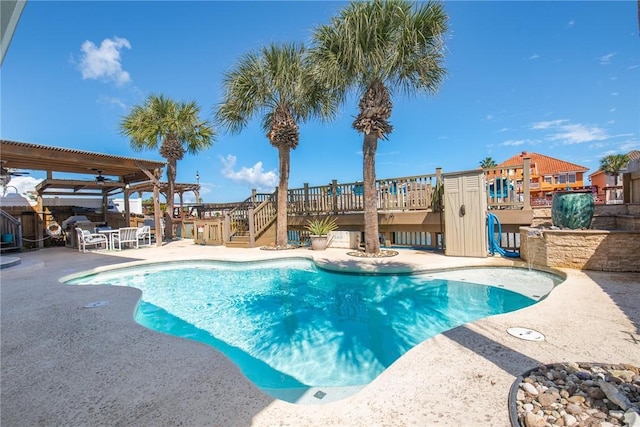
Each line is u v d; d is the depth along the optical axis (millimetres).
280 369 2961
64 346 2723
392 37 6785
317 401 2359
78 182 11609
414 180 8391
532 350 2396
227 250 9516
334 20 6898
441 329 3852
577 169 30594
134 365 2363
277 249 9250
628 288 4031
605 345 2461
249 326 4062
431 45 6875
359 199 9305
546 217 6902
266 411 1781
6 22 1114
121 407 1844
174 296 5414
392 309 4539
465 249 6883
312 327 3996
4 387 2086
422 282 5582
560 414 1633
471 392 1883
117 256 8641
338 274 6312
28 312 3689
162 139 13414
